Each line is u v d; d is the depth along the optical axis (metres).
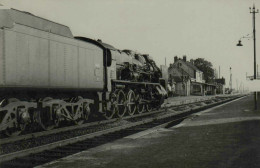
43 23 12.62
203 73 117.81
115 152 7.99
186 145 8.82
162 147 8.62
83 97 15.89
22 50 10.93
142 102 21.72
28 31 11.26
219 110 23.38
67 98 14.42
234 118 16.38
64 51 13.47
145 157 7.34
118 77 19.36
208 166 6.34
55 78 12.78
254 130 11.41
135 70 21.00
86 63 15.26
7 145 9.35
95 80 16.11
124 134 12.12
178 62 94.94
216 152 7.71
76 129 13.24
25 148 9.02
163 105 30.27
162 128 13.06
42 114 12.54
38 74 11.74
